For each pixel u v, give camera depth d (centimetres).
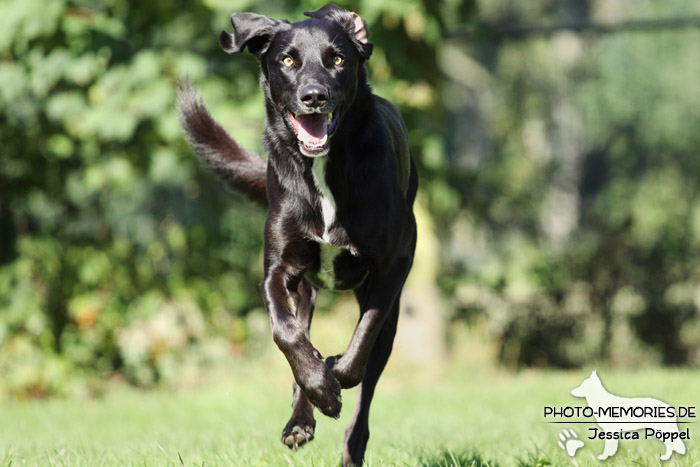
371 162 534
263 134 559
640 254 1708
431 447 651
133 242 1588
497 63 2947
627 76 2856
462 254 2295
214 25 1302
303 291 602
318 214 536
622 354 1709
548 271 1708
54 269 1402
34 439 784
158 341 1442
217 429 815
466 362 1631
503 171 2477
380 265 542
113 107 1252
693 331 1705
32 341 1372
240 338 1523
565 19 2884
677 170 2695
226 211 1560
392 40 1327
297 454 605
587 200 2964
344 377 511
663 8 2848
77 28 1234
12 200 1412
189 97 671
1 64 1247
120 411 1059
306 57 533
